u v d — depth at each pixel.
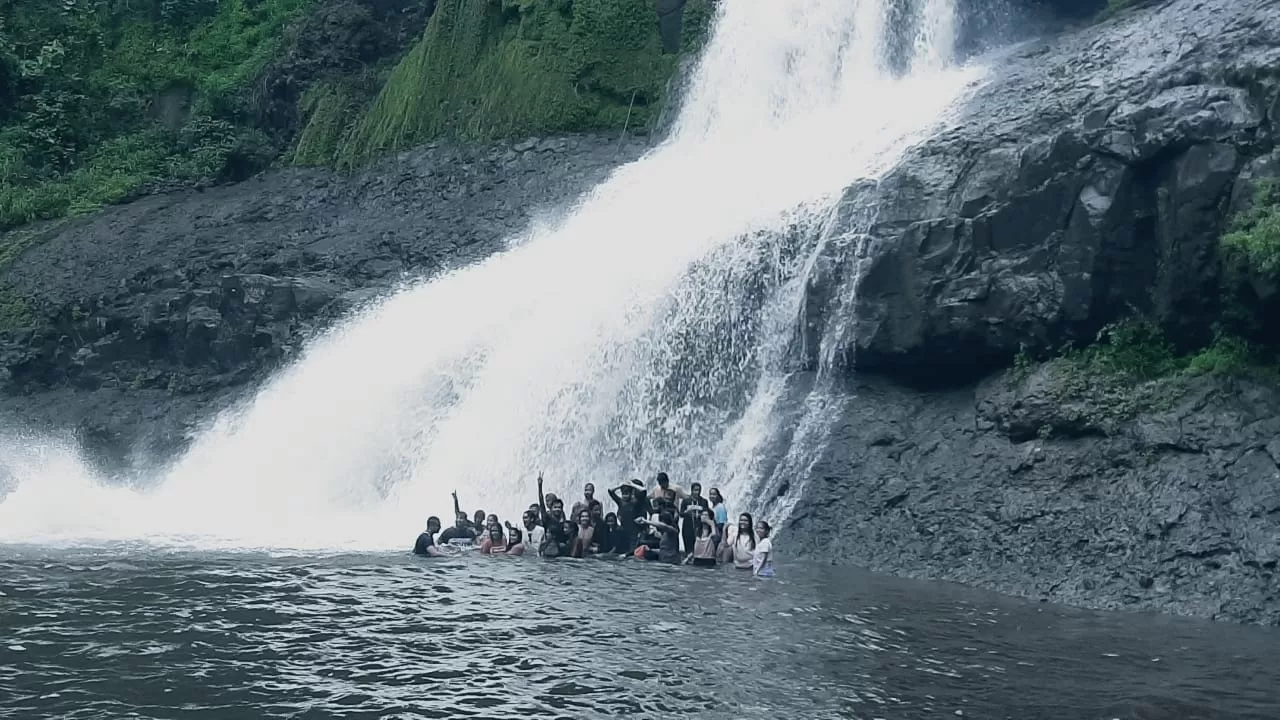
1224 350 20.05
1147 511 18.48
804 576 19.03
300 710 10.26
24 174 53.41
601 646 12.96
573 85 42.41
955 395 23.08
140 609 14.73
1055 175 21.98
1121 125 21.19
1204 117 20.22
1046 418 20.69
